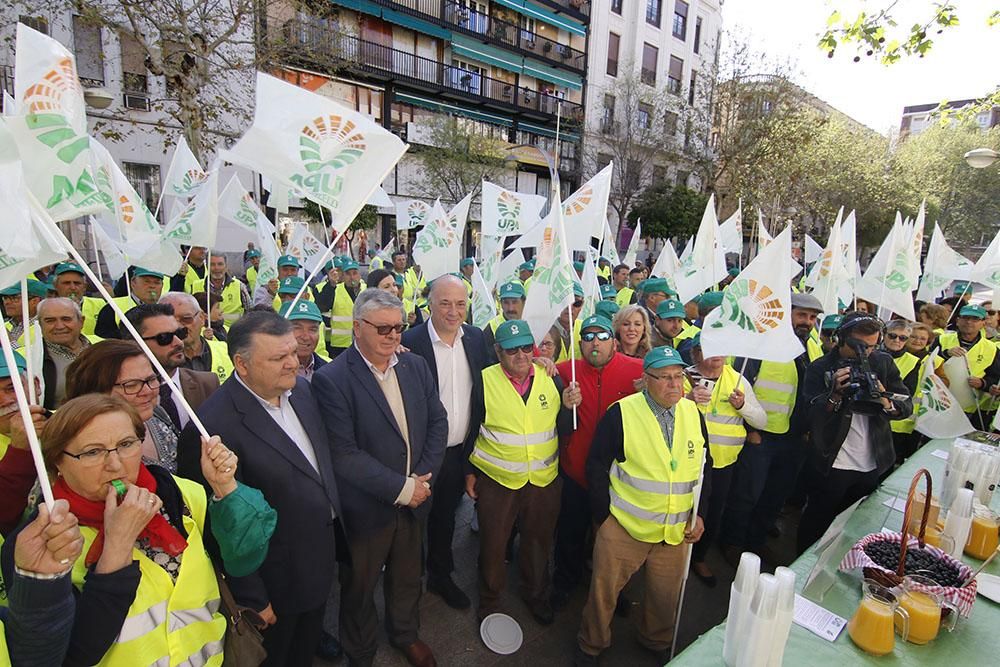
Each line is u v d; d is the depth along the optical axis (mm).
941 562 2129
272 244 6879
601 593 2750
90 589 1358
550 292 3383
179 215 4414
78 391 1911
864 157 24172
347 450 2475
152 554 1579
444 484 3318
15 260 1371
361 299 2580
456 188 21281
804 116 21625
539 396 3133
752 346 3205
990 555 2359
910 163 27797
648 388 2721
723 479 3488
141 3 10312
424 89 24094
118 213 4062
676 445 2676
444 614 3283
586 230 4773
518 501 3150
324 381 2541
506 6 25547
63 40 13242
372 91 22969
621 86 25828
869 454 3471
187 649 1612
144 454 2111
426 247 6492
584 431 3291
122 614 1390
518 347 2957
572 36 28250
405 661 2879
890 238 5699
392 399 2668
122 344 1956
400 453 2631
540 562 3227
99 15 10055
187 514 1728
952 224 28531
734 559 3939
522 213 6453
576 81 28734
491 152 21188
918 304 7461
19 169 1304
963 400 4938
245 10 10797
